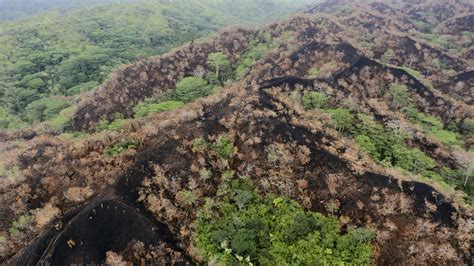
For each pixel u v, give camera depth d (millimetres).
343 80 84312
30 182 51906
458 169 66875
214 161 52156
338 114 67875
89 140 58562
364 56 93375
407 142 69875
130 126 63562
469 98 96312
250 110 59000
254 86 72375
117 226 42500
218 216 46031
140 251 40406
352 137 66562
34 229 44688
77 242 41031
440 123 80688
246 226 44094
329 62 94000
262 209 46906
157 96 94000
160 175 49062
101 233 42031
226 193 48531
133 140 56344
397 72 90188
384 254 42906
